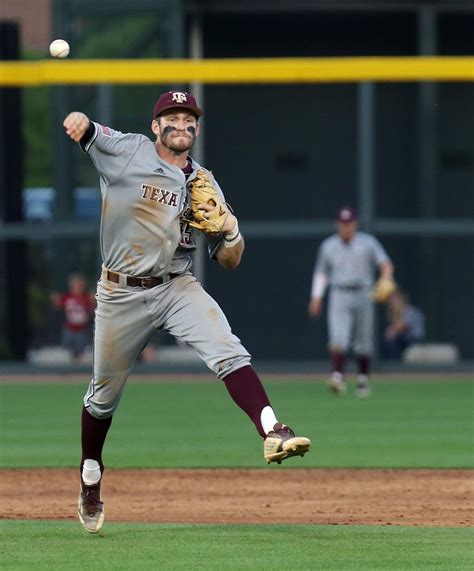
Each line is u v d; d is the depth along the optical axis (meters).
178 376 71.94
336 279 56.84
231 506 28.12
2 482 32.22
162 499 29.25
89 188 72.19
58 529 24.62
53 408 53.72
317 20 75.12
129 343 23.05
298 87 75.75
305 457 37.12
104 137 22.28
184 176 22.56
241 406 22.23
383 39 75.38
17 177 72.62
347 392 60.88
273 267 75.81
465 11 73.00
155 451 38.88
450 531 24.33
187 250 22.95
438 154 75.50
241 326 76.00
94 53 71.44
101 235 22.88
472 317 75.06
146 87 70.62
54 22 71.38
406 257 75.62
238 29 74.88
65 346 72.50
